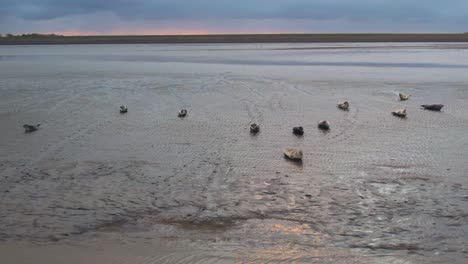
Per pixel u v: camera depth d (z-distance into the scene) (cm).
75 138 1240
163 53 5897
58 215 726
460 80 2455
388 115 1545
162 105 1723
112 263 564
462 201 780
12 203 779
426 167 977
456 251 603
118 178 912
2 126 1379
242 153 1089
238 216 718
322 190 836
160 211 741
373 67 3331
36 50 7506
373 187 853
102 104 1739
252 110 1627
